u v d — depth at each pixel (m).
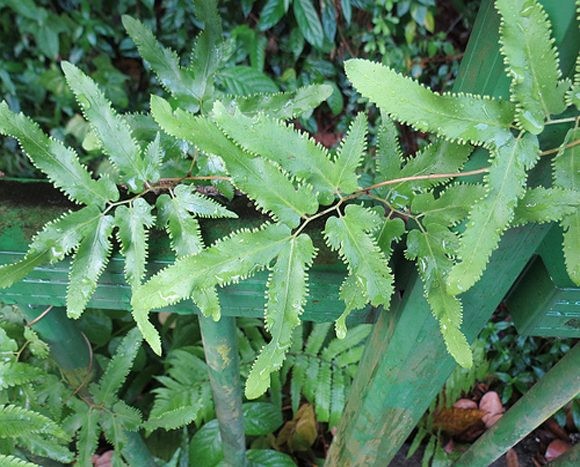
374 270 0.29
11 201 0.34
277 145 0.26
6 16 1.03
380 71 0.24
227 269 0.28
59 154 0.30
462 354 0.31
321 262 0.34
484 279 0.35
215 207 0.31
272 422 0.79
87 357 0.50
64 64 0.29
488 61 0.28
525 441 0.81
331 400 0.79
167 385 0.79
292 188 0.27
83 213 0.31
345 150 0.28
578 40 0.24
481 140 0.26
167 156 0.34
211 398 0.78
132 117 0.36
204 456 0.75
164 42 1.11
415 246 0.31
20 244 0.33
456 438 0.82
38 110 1.11
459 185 0.29
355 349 0.81
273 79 1.16
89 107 0.30
